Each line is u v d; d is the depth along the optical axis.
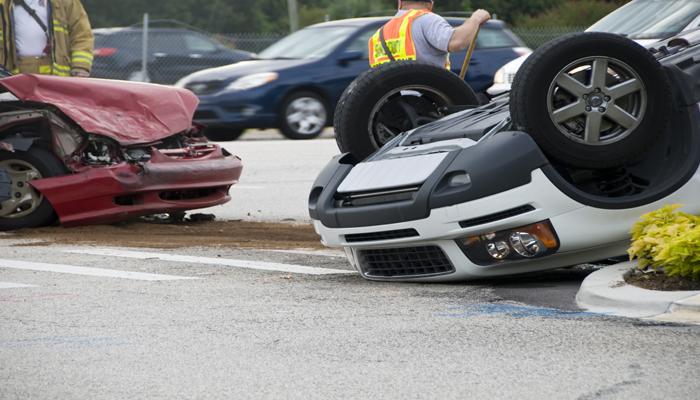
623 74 16.05
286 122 46.84
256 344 12.57
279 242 21.72
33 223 22.88
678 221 15.05
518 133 15.78
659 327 12.84
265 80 46.50
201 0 106.69
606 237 15.73
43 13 26.50
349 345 12.43
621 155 15.98
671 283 14.37
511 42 48.66
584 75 16.22
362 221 16.44
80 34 27.02
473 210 15.55
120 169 22.61
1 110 23.36
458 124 17.41
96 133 22.50
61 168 22.83
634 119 16.00
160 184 23.00
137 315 14.32
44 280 17.27
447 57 20.38
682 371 10.98
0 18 26.39
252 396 10.54
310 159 38.12
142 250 20.53
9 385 11.06
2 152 22.73
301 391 10.66
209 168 23.70
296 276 17.56
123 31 62.28
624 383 10.65
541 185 15.48
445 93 18.83
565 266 16.06
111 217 22.84
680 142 16.39
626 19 32.41
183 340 12.84
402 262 16.55
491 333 12.85
